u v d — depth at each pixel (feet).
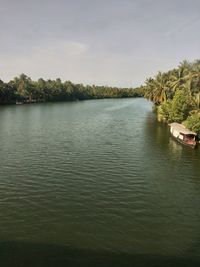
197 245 100.27
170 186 154.30
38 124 383.24
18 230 108.58
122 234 106.32
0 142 260.21
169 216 120.78
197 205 131.85
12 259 92.02
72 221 115.24
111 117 476.13
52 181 157.69
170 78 453.17
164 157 210.59
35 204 129.70
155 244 100.58
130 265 89.97
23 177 164.04
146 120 432.25
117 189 147.74
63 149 232.12
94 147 240.32
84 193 142.00
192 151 229.45
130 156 211.61
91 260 91.81
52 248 97.76
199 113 269.44
